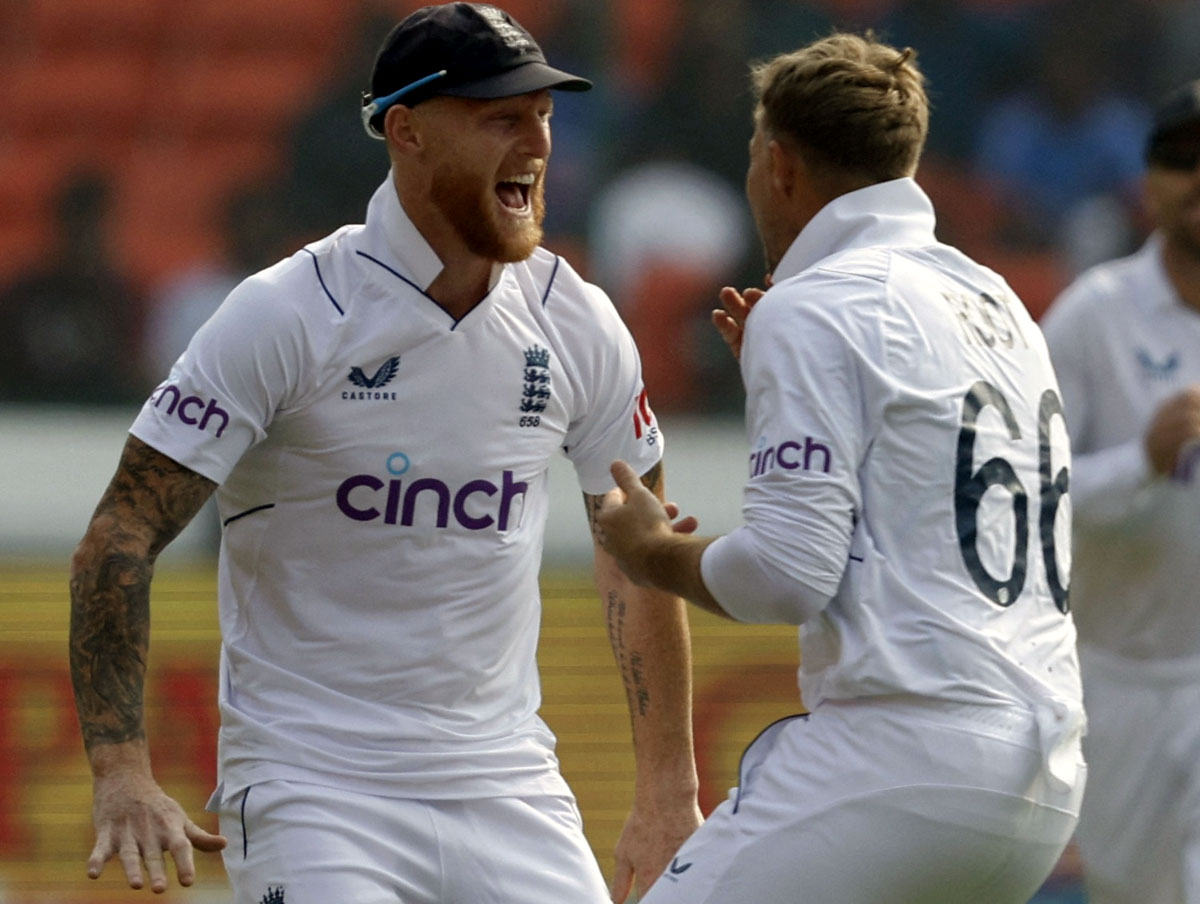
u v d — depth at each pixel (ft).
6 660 67.05
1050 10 118.52
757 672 68.28
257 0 134.21
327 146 105.19
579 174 107.34
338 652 33.37
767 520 29.27
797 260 32.53
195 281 100.94
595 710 69.00
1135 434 49.08
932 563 29.71
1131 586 47.55
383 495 32.96
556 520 77.30
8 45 133.28
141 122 129.80
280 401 32.58
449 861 33.55
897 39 117.19
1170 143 47.98
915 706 29.43
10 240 123.75
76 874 66.33
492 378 33.68
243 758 33.68
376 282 32.94
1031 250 112.16
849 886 29.78
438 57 32.01
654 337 100.12
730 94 107.65
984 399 30.53
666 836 36.99
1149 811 48.24
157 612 67.87
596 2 118.62
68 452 87.30
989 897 30.53
